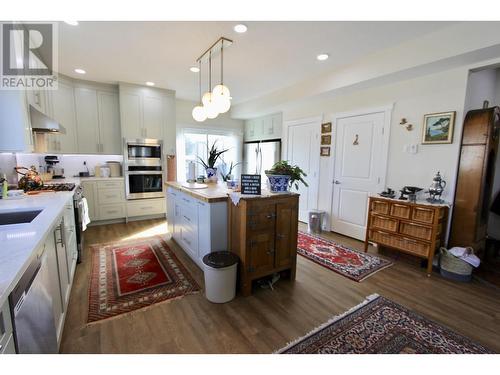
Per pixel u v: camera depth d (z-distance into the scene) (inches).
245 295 87.0
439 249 108.0
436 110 113.0
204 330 69.4
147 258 117.1
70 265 86.7
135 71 142.5
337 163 160.2
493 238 137.1
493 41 82.6
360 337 67.1
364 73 121.4
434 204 105.5
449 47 92.5
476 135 102.2
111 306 79.7
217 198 90.5
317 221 163.2
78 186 123.0
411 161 123.6
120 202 175.0
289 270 99.0
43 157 151.7
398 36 99.5
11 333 32.7
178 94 198.5
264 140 227.5
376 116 137.2
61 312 66.6
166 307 79.9
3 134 80.0
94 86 165.6
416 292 91.1
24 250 39.6
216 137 241.3
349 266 112.1
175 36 99.0
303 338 66.5
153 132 181.2
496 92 125.2
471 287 95.1
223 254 87.8
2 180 85.7
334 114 159.9
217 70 139.0
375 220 124.4
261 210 86.7
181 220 124.4
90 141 166.9
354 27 92.4
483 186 103.8
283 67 134.6
